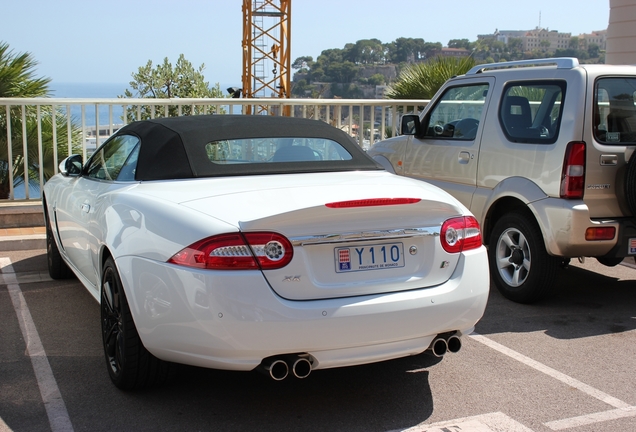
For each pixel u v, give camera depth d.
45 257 6.94
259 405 3.63
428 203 3.36
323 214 3.16
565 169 5.06
